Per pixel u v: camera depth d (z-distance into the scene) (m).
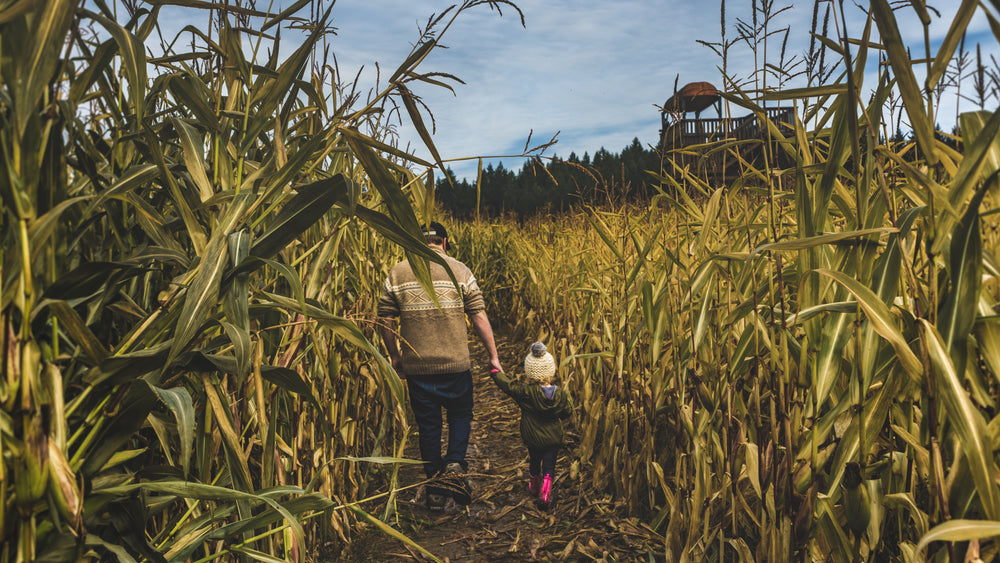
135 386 1.12
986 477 1.00
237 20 1.51
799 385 1.70
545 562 2.60
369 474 3.35
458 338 3.12
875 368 1.44
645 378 2.87
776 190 1.91
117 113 1.39
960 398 1.04
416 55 1.44
